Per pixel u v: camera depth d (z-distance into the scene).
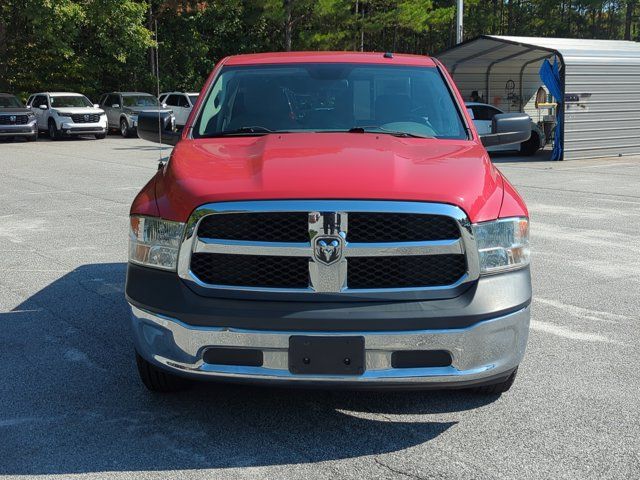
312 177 3.48
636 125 22.31
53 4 28.97
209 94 4.93
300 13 35.91
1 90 33.25
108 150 23.89
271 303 3.35
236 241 3.38
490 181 3.74
